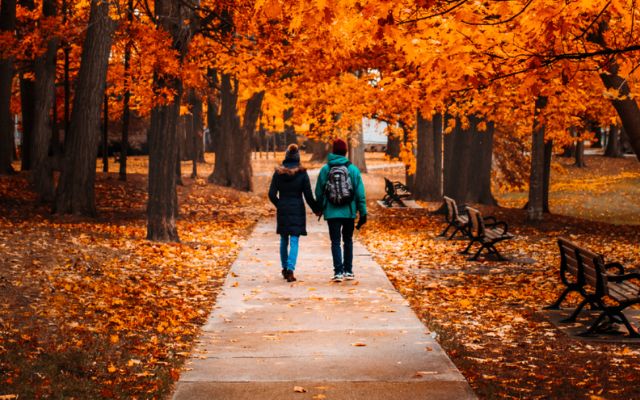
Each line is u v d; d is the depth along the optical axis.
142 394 6.75
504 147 42.22
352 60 17.58
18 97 52.97
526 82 8.88
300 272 14.56
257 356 8.19
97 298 10.70
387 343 8.79
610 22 9.78
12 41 24.86
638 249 20.12
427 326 9.77
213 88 43.94
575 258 10.38
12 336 8.26
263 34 17.77
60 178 23.97
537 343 9.05
